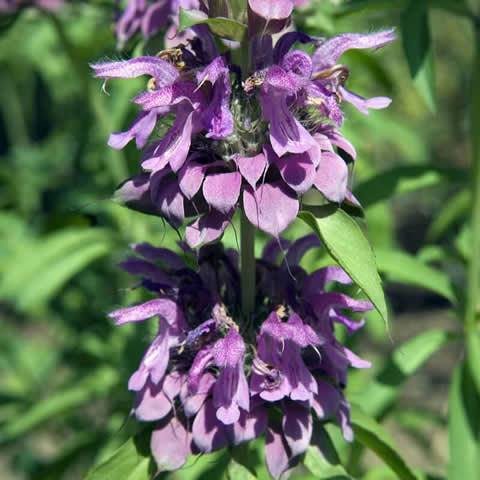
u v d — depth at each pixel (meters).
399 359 0.48
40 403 0.54
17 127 1.00
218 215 0.37
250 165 0.37
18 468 0.78
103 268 0.68
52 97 0.86
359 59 0.54
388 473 0.50
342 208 0.38
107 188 0.58
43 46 0.69
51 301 0.72
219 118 0.37
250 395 0.38
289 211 0.37
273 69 0.36
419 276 0.47
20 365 0.75
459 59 1.26
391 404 0.47
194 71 0.37
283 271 0.40
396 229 1.39
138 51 0.44
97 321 0.64
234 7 0.37
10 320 1.16
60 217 0.56
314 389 0.38
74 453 0.50
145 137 0.37
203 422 0.38
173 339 0.39
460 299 0.48
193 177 0.37
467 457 0.46
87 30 0.61
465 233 0.53
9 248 0.64
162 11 0.44
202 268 0.40
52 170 0.85
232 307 0.40
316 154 0.37
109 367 0.58
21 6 0.51
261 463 0.48
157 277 0.40
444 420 0.55
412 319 1.31
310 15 0.45
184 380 0.39
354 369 0.52
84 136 0.70
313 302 0.39
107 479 0.39
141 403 0.39
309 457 0.39
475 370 0.46
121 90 0.55
